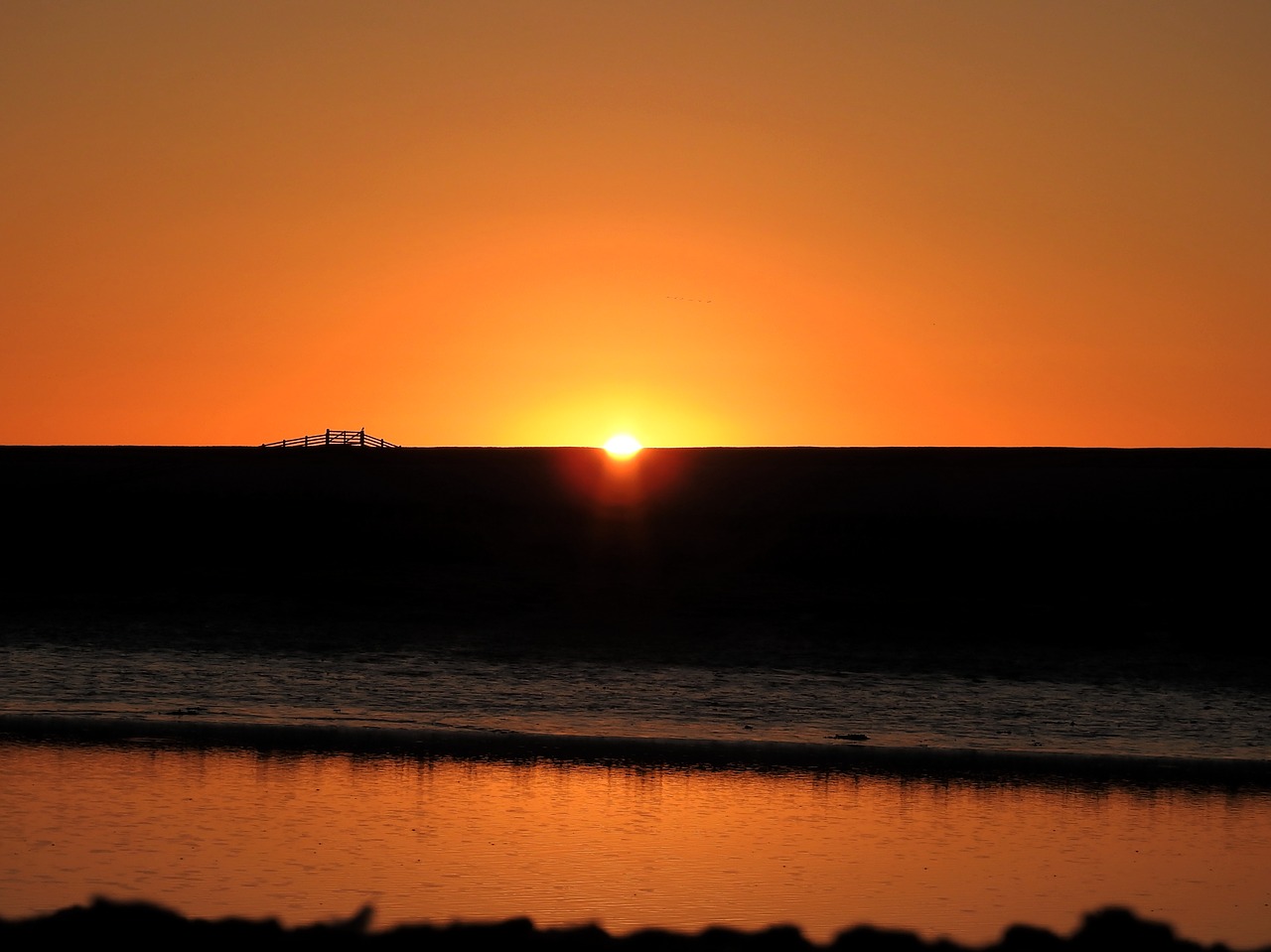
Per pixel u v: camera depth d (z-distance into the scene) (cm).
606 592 17488
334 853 7231
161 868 6875
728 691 13312
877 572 18575
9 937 5731
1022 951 6088
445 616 16200
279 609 16325
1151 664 15125
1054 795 9212
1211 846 7925
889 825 8256
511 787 8900
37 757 9362
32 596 16512
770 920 6456
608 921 6344
